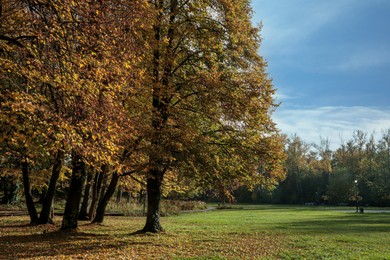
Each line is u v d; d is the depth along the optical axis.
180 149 13.21
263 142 15.87
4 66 9.11
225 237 16.22
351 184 72.69
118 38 9.59
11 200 36.12
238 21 15.39
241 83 15.11
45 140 8.95
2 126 9.04
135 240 13.88
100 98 9.22
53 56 8.76
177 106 15.35
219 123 15.59
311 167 95.12
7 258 9.98
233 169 15.62
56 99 9.38
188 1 15.62
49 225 19.08
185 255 11.12
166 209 39.22
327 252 12.43
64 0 8.40
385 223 26.27
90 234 15.32
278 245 14.06
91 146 8.94
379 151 84.00
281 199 91.50
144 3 10.41
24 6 9.55
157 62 14.66
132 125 10.48
